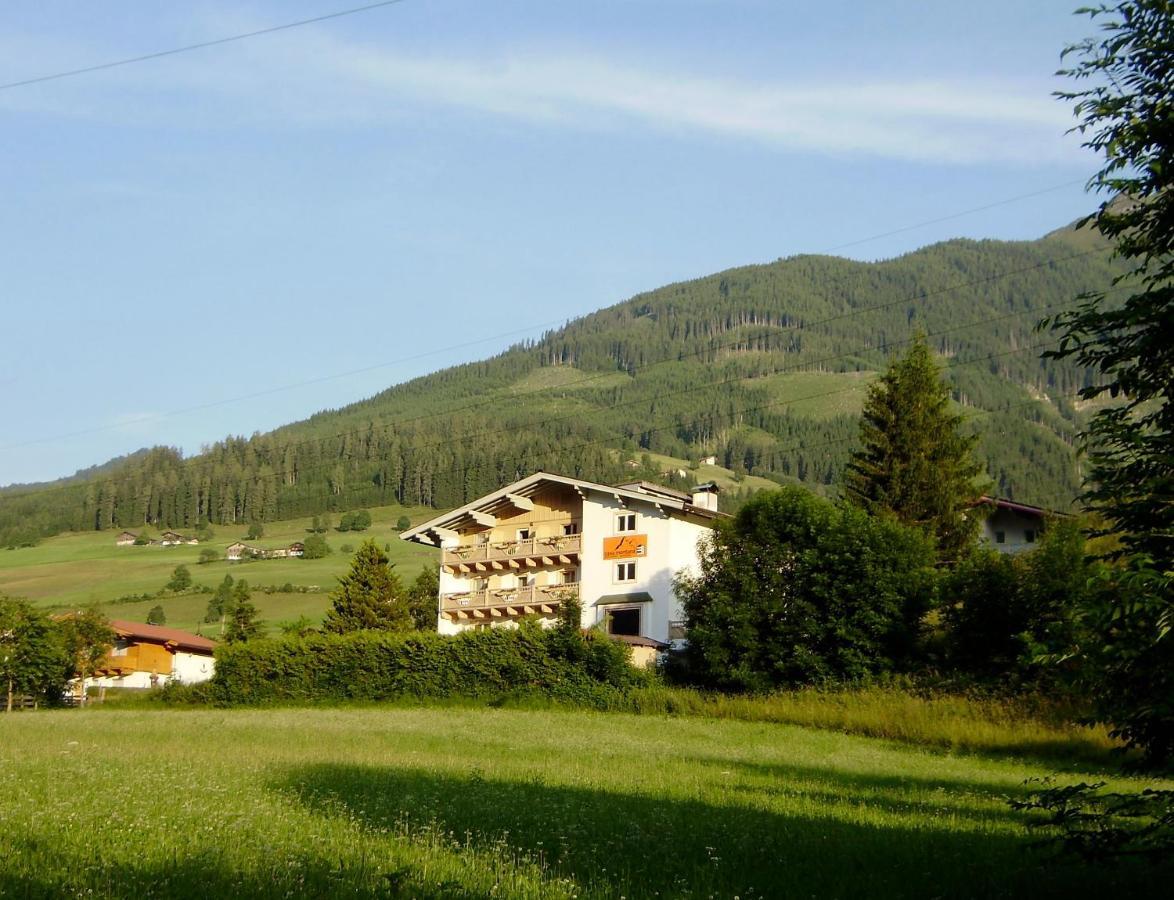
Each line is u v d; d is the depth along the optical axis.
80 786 18.44
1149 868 13.80
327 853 13.09
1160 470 11.91
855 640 45.47
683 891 12.07
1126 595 10.88
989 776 27.70
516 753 29.70
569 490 68.88
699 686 49.38
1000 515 69.00
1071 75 12.73
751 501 50.66
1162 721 11.59
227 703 55.72
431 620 86.12
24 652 59.91
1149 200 12.52
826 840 15.76
